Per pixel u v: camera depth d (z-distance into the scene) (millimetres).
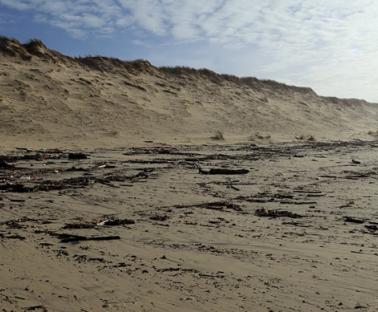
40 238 8125
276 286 5758
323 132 65938
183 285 5785
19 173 18234
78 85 48750
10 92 41469
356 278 6031
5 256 6926
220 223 9656
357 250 7449
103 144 34062
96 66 57781
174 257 7086
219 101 64438
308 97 90250
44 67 50062
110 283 5836
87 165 21406
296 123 67500
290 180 17328
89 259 6891
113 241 8023
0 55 49000
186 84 66062
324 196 13461
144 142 36625
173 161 24281
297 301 5246
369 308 5031
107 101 47188
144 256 7129
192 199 13008
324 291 5566
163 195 13570
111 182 15992
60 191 13898
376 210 11203
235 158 26844
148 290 5590
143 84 58094
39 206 11500
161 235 8516
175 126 47438
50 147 30797
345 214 10750
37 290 5523
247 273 6297
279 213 10750
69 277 6043
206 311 4961
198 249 7570
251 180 17219
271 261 6867
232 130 52625
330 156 28875
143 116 46969
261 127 58875
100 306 5062
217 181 16828
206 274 6254
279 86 87062
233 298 5340
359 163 24250
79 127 38875
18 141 31734
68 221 9781
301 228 9211
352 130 76188
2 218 9961
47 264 6594
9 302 5109
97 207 11594
